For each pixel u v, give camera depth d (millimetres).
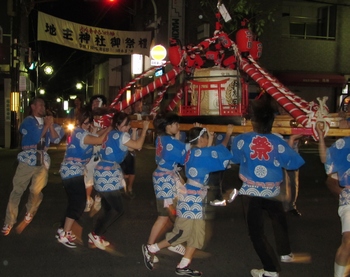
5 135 18797
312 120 4766
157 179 5230
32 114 6359
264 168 4617
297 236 6473
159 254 5750
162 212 5258
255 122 4723
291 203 7582
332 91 23891
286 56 23281
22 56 19562
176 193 5195
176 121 5293
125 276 5016
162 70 19578
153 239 5254
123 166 8570
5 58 18297
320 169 13133
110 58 30812
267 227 7004
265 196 4637
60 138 6395
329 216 7625
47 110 6641
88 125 6051
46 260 5500
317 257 5637
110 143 5609
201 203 4949
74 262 5441
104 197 5668
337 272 4219
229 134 5328
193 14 21781
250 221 4672
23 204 8461
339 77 23438
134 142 5551
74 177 5801
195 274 4973
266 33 22906
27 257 5594
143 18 27547
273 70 23219
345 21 23719
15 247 5965
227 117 6051
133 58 25078
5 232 6457
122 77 30719
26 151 6316
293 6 23375
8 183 10320
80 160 5855
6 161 14180
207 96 6586
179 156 5148
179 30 21422
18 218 7375
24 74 20172
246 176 4707
